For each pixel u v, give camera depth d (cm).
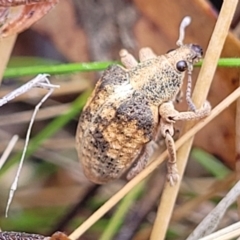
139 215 9
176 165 7
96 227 9
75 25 9
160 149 8
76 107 9
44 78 7
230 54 8
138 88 8
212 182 9
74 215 9
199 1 8
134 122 7
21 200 9
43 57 9
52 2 7
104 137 8
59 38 9
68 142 9
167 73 8
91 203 9
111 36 9
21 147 9
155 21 8
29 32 9
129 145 8
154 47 8
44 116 9
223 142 8
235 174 8
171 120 8
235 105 8
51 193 9
